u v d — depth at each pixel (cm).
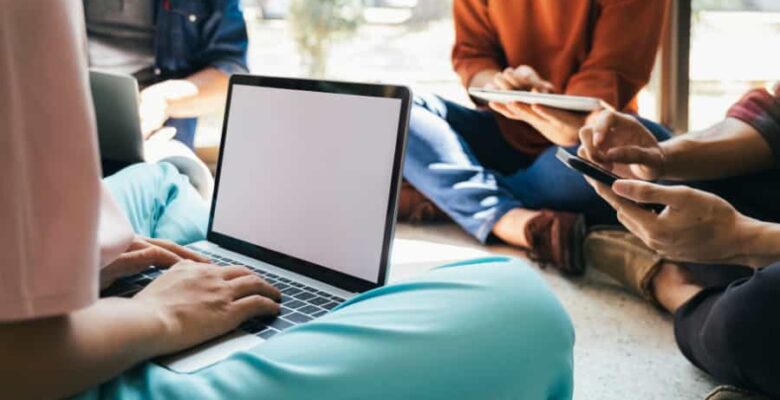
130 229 58
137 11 186
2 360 42
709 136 121
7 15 39
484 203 167
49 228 41
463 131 189
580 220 148
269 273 86
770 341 80
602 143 124
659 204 101
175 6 186
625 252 134
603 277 149
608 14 181
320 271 83
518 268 65
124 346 49
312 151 87
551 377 59
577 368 106
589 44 190
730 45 203
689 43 198
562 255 147
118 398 50
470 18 199
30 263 40
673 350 112
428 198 188
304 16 212
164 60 189
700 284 120
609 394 98
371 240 78
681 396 97
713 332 88
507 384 55
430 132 173
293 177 89
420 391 51
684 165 117
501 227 165
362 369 50
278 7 212
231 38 190
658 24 183
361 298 63
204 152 209
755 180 122
